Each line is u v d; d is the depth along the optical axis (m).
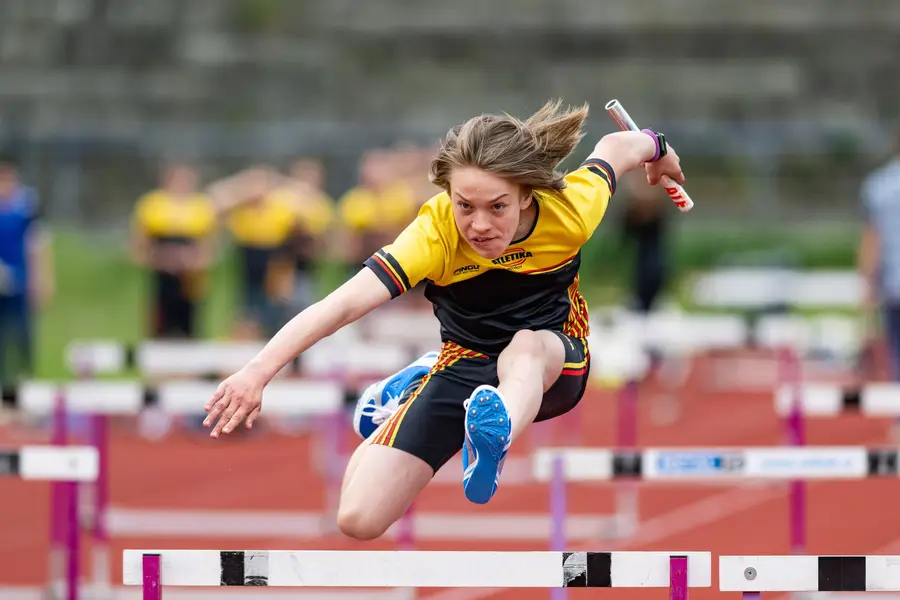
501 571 11.62
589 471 17.50
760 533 24.89
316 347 32.22
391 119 89.75
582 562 11.60
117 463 33.16
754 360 49.12
